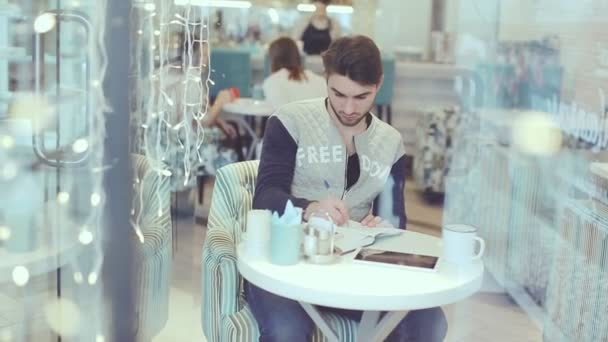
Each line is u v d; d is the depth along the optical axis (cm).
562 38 311
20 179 168
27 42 161
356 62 219
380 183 230
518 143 321
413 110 488
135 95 174
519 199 306
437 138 393
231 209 224
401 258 187
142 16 175
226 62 516
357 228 209
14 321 174
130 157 173
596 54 284
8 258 171
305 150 225
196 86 258
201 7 260
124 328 180
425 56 569
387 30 625
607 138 267
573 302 255
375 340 187
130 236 177
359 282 170
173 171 266
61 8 162
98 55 165
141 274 185
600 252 239
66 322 176
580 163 276
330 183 226
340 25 658
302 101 233
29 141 166
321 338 197
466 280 175
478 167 352
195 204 294
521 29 360
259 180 223
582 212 254
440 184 358
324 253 181
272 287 170
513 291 289
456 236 186
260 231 187
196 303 238
